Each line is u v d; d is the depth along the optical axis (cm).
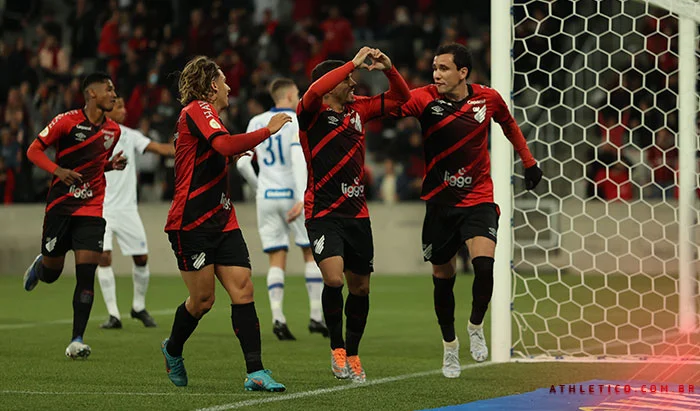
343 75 1498
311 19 5828
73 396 1455
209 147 1434
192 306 1491
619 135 4234
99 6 5966
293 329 2523
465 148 1575
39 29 5897
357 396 1444
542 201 4212
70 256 4816
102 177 1923
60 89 5481
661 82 4275
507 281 1820
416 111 1591
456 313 2848
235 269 1474
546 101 4275
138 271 2538
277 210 2306
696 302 2350
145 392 1491
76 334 1875
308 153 1560
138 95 5159
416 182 4759
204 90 1467
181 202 1448
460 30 5281
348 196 1554
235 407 1352
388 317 2780
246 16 5681
